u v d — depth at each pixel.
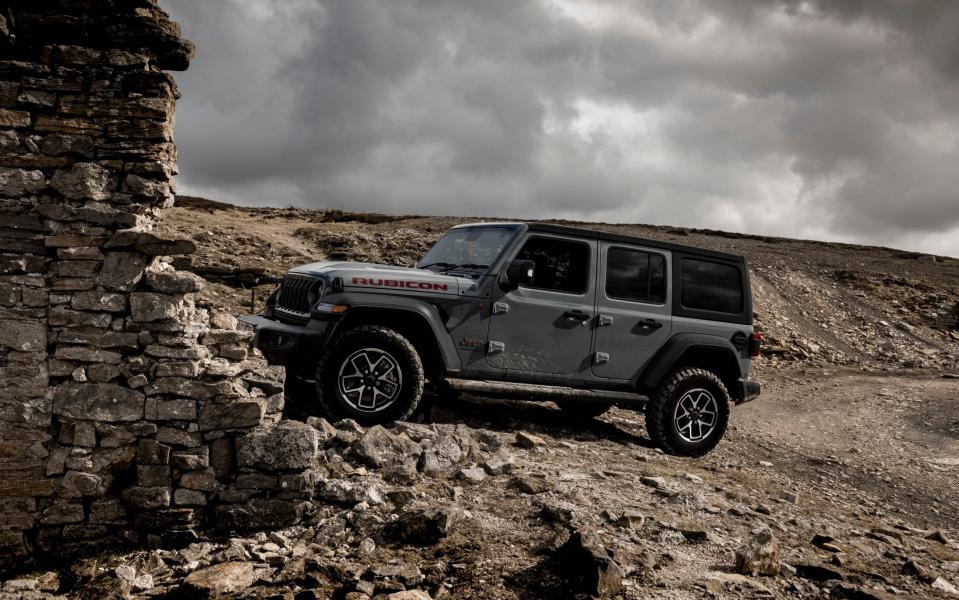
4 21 4.83
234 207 42.00
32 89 4.85
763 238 50.84
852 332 24.77
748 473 8.02
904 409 13.75
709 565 4.83
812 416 13.09
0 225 4.81
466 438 6.61
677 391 8.17
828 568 4.82
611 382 7.96
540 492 5.76
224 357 5.27
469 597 4.13
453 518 4.96
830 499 7.67
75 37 5.04
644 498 6.04
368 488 5.29
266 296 14.57
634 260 8.07
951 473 9.73
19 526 4.74
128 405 4.88
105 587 4.27
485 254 7.59
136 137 4.96
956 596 4.82
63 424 4.82
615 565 4.21
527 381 7.55
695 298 8.42
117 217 4.91
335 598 4.11
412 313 6.95
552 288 7.63
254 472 5.00
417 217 41.78
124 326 4.94
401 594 4.05
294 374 6.95
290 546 4.76
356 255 24.16
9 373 4.79
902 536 6.25
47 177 4.88
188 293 5.06
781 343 20.98
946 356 22.50
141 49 5.07
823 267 34.41
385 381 6.76
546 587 4.23
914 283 32.66
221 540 4.88
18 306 4.81
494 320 7.30
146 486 4.87
